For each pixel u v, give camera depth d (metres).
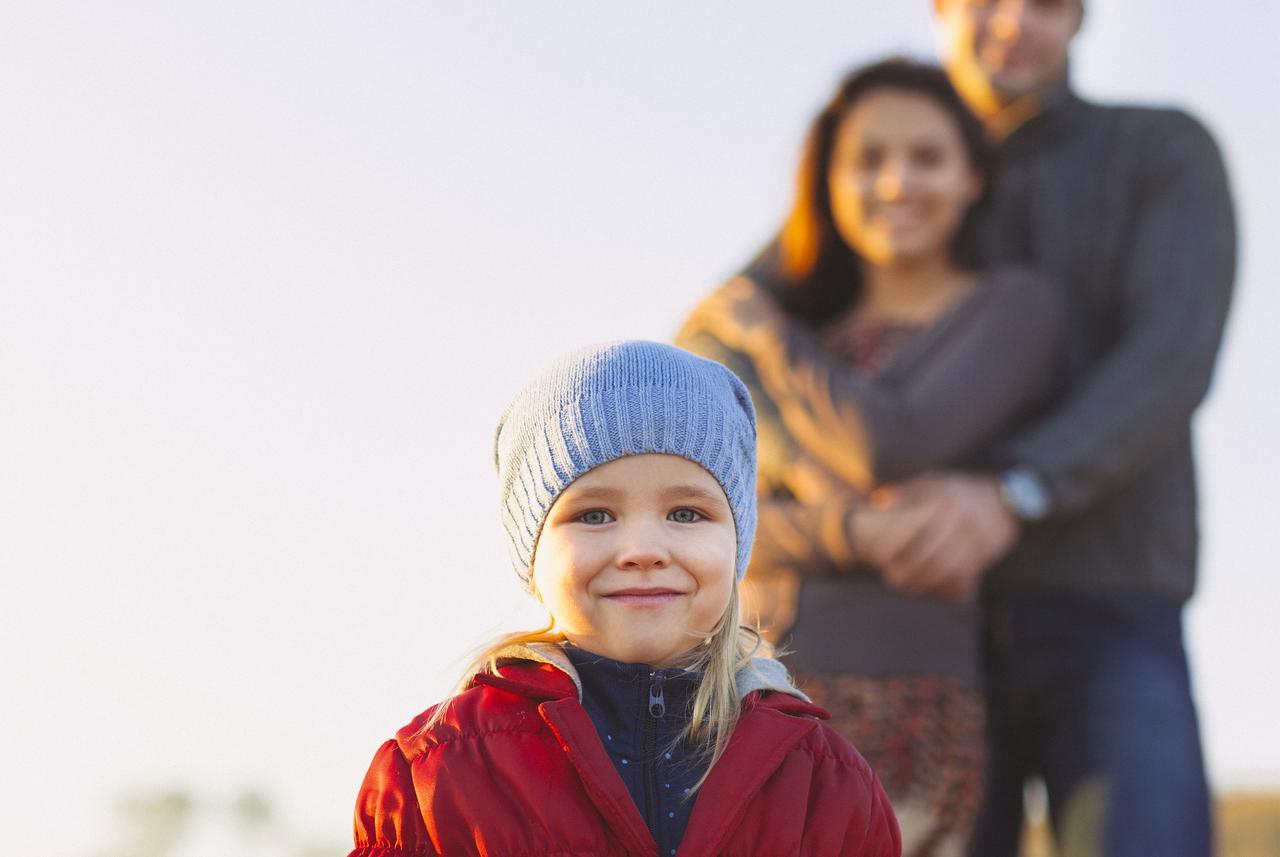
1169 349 4.24
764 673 2.58
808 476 4.07
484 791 2.39
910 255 4.26
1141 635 4.25
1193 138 4.54
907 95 4.29
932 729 3.76
